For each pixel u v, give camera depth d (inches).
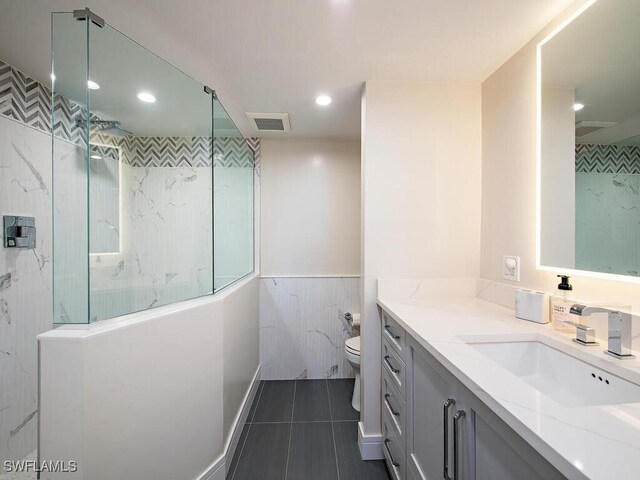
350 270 112.7
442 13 48.6
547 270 51.1
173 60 61.4
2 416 64.0
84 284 46.7
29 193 69.9
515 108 58.9
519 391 27.6
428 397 43.8
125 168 66.0
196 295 66.1
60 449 40.7
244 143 99.3
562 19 48.4
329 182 112.1
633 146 37.7
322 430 80.7
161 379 51.4
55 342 41.0
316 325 111.7
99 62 53.9
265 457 70.5
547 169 51.3
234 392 74.6
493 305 62.7
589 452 19.3
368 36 54.2
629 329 35.2
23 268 68.4
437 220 69.9
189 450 56.3
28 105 69.9
